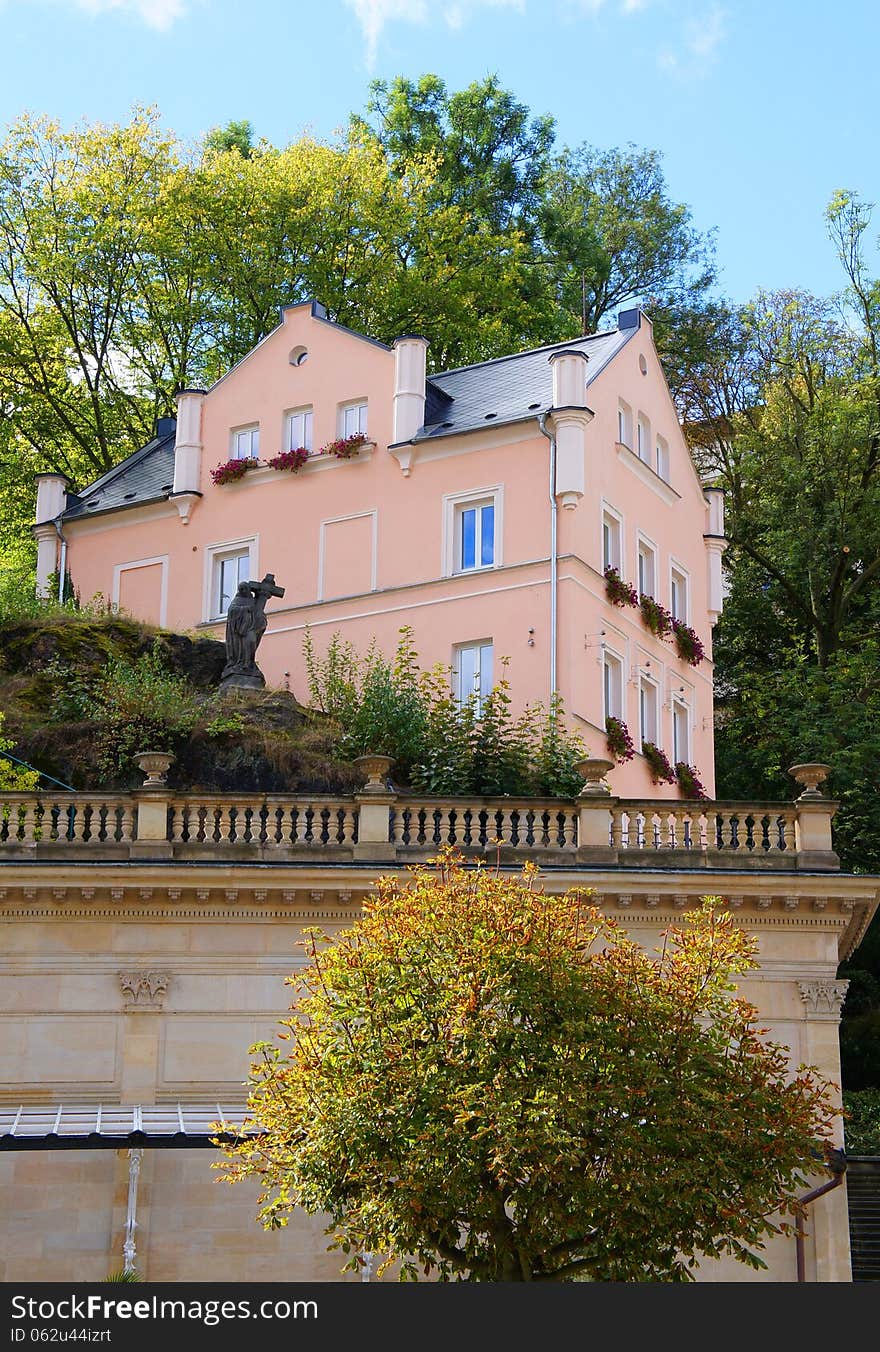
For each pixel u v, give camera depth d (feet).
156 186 165.78
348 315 167.53
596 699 122.52
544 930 70.69
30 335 165.58
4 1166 83.41
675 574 142.51
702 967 72.18
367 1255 78.13
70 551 147.33
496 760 109.50
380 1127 66.85
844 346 173.58
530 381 134.82
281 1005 87.10
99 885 86.38
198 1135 78.95
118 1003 86.69
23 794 88.69
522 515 125.08
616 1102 66.74
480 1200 66.28
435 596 127.03
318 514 134.82
